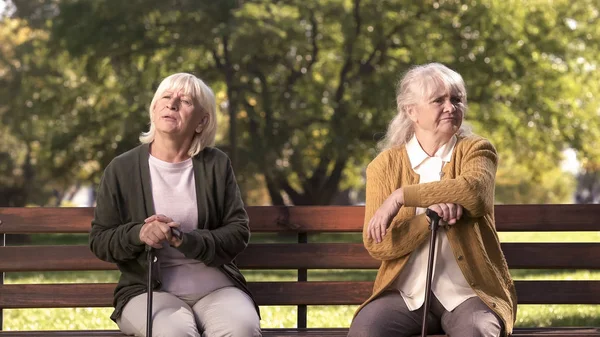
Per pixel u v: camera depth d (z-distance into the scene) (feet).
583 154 88.38
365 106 82.12
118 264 14.80
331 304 16.37
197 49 81.05
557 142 89.35
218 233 14.67
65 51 84.48
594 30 88.02
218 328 14.07
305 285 16.37
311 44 85.71
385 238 14.65
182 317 13.99
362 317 14.44
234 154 81.10
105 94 88.22
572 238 62.69
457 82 14.97
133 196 14.83
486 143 14.92
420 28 84.17
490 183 14.43
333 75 89.97
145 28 80.38
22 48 88.33
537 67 84.58
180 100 14.90
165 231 13.83
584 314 28.02
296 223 16.46
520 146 89.97
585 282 16.38
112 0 78.43
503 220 16.48
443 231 14.61
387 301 14.62
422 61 82.89
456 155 14.94
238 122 86.58
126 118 81.71
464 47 83.61
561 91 85.97
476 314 14.07
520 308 29.81
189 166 15.14
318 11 82.33
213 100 15.25
